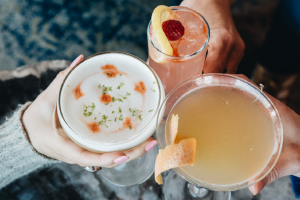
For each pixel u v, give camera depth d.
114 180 0.41
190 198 0.40
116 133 0.29
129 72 0.32
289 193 0.39
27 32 0.55
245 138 0.29
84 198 0.40
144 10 0.56
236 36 0.42
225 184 0.28
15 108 0.44
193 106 0.31
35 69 0.45
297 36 0.47
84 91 0.31
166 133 0.30
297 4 0.44
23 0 0.57
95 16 0.55
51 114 0.35
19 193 0.40
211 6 0.43
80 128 0.29
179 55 0.34
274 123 0.29
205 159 0.28
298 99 0.52
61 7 0.56
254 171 0.28
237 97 0.31
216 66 0.41
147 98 0.31
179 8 0.36
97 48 0.54
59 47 0.54
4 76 0.44
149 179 0.41
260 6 0.56
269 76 0.52
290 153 0.34
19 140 0.36
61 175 0.41
